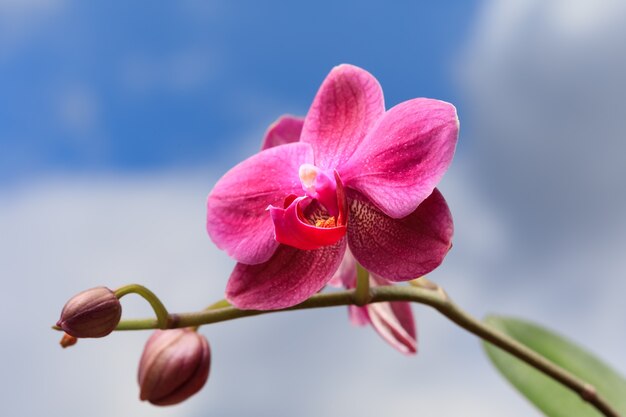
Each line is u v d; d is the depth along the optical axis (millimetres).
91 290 341
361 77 358
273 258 362
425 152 343
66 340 353
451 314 382
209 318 356
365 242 357
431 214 347
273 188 367
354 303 365
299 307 360
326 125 362
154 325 354
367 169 354
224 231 362
